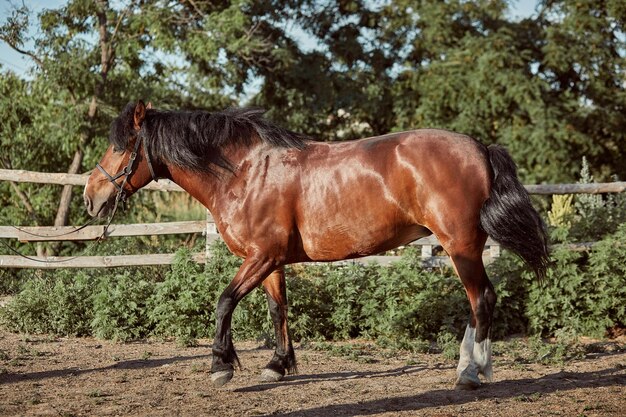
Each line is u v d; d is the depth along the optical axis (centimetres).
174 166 587
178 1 1612
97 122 1484
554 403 515
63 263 960
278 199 557
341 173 549
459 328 820
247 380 615
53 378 629
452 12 2062
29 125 1446
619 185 903
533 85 1897
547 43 2016
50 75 1422
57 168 1477
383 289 838
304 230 558
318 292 856
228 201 570
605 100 2022
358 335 855
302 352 759
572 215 970
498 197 529
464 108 1938
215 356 559
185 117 579
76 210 1426
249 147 572
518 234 527
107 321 844
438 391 559
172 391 575
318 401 537
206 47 1545
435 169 531
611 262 817
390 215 543
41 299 893
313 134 2108
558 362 668
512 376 611
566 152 1897
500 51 1917
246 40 1605
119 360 714
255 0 1827
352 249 554
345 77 2050
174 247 1112
